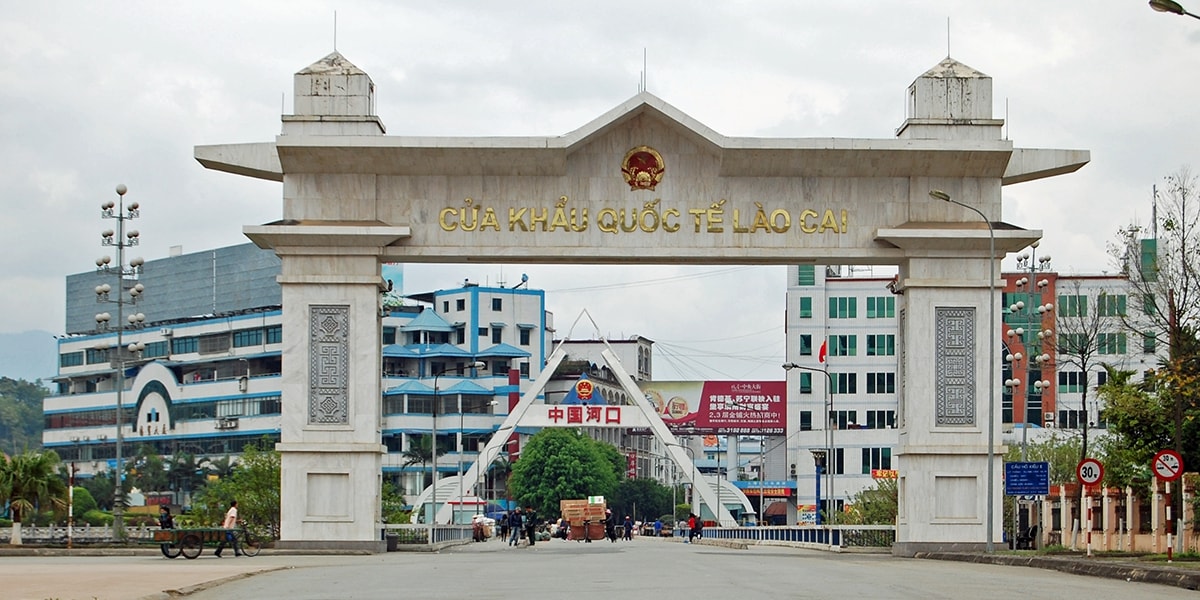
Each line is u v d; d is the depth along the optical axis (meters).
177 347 152.62
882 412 121.94
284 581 27.53
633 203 45.72
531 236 45.50
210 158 45.44
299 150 44.53
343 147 44.47
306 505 44.91
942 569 33.12
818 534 58.91
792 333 123.38
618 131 45.88
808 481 120.94
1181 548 39.00
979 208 45.81
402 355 152.75
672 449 108.31
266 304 147.25
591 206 45.72
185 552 42.41
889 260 46.09
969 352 45.25
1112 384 51.19
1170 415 48.16
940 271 45.34
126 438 154.62
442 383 151.12
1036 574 30.70
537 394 109.75
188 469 140.38
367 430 44.88
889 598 21.61
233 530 42.72
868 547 49.44
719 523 105.56
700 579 27.28
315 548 44.72
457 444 149.50
